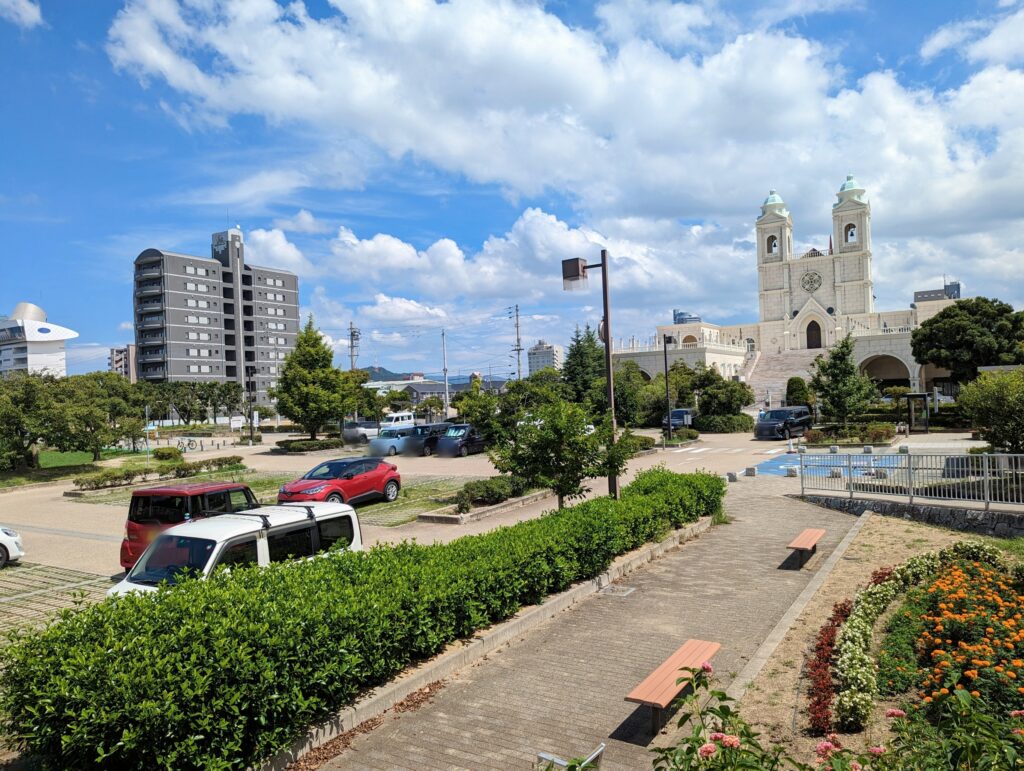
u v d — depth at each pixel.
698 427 44.53
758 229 83.75
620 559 11.31
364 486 19.03
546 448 12.01
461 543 9.02
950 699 4.96
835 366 34.50
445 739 5.71
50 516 20.25
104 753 4.37
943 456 15.16
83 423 32.16
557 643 8.00
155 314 90.75
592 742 5.61
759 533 14.12
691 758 3.93
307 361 40.97
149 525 11.10
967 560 9.50
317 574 7.00
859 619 7.42
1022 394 15.24
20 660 4.79
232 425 60.72
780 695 6.28
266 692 5.14
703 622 8.62
